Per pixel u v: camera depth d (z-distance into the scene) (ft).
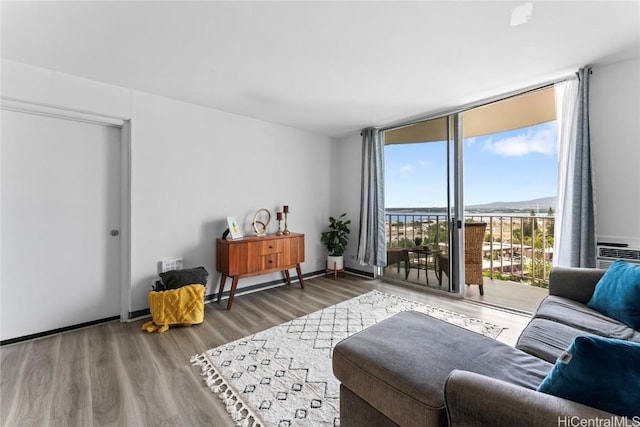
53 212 7.99
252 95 9.37
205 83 8.43
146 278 9.16
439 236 11.49
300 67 7.47
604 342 2.35
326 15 5.39
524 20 5.53
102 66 7.34
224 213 11.02
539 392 2.62
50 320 7.91
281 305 10.11
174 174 9.72
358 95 9.40
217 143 10.79
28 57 6.85
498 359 3.96
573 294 6.26
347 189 14.96
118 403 5.05
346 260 15.14
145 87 8.66
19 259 7.50
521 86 8.72
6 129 7.33
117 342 7.37
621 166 7.21
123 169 8.97
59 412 4.82
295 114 11.37
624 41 6.27
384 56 6.91
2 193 7.29
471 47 6.53
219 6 5.10
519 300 10.41
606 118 7.40
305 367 6.19
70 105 7.75
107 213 8.89
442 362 3.85
